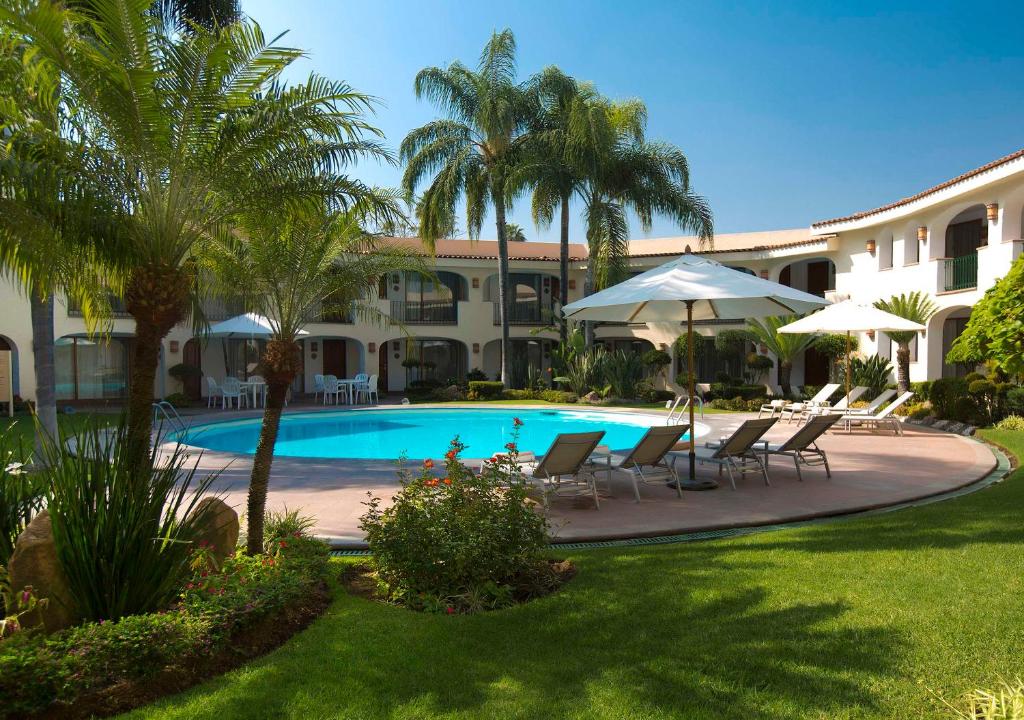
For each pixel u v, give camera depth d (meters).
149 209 5.70
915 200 20.89
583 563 6.04
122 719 3.47
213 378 26.30
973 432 15.48
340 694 3.67
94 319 7.58
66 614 4.36
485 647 4.22
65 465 4.60
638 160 26.33
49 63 5.26
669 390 26.62
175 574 4.64
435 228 25.95
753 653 3.97
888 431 16.66
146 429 5.56
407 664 4.01
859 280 25.00
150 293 5.62
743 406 23.59
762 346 27.62
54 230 5.50
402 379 33.22
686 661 3.92
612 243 25.67
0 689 3.42
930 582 4.98
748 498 9.02
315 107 6.12
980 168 17.94
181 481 10.20
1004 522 6.79
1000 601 4.55
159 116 5.39
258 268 6.65
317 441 18.28
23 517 5.53
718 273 9.67
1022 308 10.16
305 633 4.49
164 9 16.36
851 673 3.69
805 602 4.72
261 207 6.18
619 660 3.98
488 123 25.06
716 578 5.35
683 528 7.43
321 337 32.16
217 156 5.78
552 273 33.84
